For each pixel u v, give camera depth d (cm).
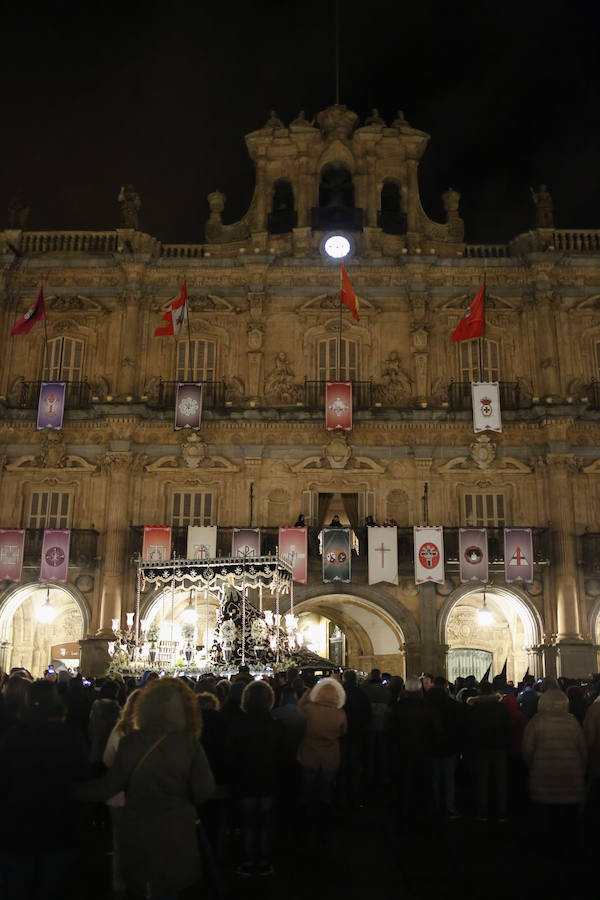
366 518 3747
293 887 1077
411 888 1077
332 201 4225
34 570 3750
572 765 1185
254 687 1109
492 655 4153
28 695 753
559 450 3769
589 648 3553
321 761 1253
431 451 3844
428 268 4034
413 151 4238
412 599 3706
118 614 3631
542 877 1125
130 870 678
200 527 3678
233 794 1095
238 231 4225
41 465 3859
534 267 3991
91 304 4050
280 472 3859
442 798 1705
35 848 685
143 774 691
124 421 3800
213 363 4022
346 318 4038
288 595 3669
